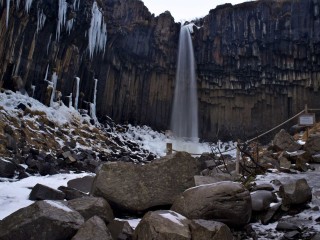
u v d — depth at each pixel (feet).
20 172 36.55
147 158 76.89
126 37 105.60
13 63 67.92
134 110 110.93
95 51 94.53
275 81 109.19
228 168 34.96
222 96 115.75
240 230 18.31
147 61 112.57
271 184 25.53
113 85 105.50
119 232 15.69
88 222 14.64
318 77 104.06
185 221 15.64
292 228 17.80
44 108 70.90
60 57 81.87
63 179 34.63
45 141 57.31
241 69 111.65
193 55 115.85
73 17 80.12
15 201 22.20
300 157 32.71
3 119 53.31
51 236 14.42
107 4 101.96
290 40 105.29
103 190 20.04
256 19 108.58
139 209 19.88
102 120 99.76
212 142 112.68
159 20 112.37
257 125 111.14
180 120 114.62
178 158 21.54
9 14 62.64
